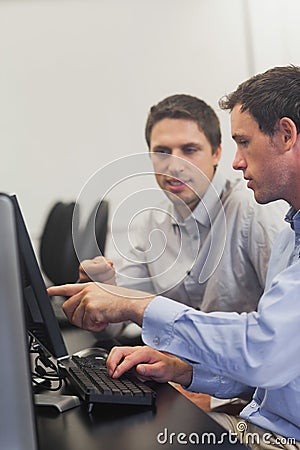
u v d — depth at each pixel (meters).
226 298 2.12
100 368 1.33
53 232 2.76
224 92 3.74
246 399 1.55
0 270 0.75
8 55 3.60
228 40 3.72
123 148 3.72
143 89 3.71
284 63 3.71
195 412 1.12
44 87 3.65
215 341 1.23
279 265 1.57
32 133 3.64
